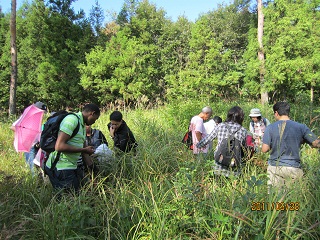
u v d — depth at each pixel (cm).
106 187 435
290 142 385
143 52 1781
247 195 313
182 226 324
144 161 496
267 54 1602
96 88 1786
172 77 1723
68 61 1781
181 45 1991
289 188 334
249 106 1219
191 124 614
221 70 1711
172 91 1658
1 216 356
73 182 421
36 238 329
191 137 622
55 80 1778
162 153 544
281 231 287
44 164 431
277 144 388
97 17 2352
